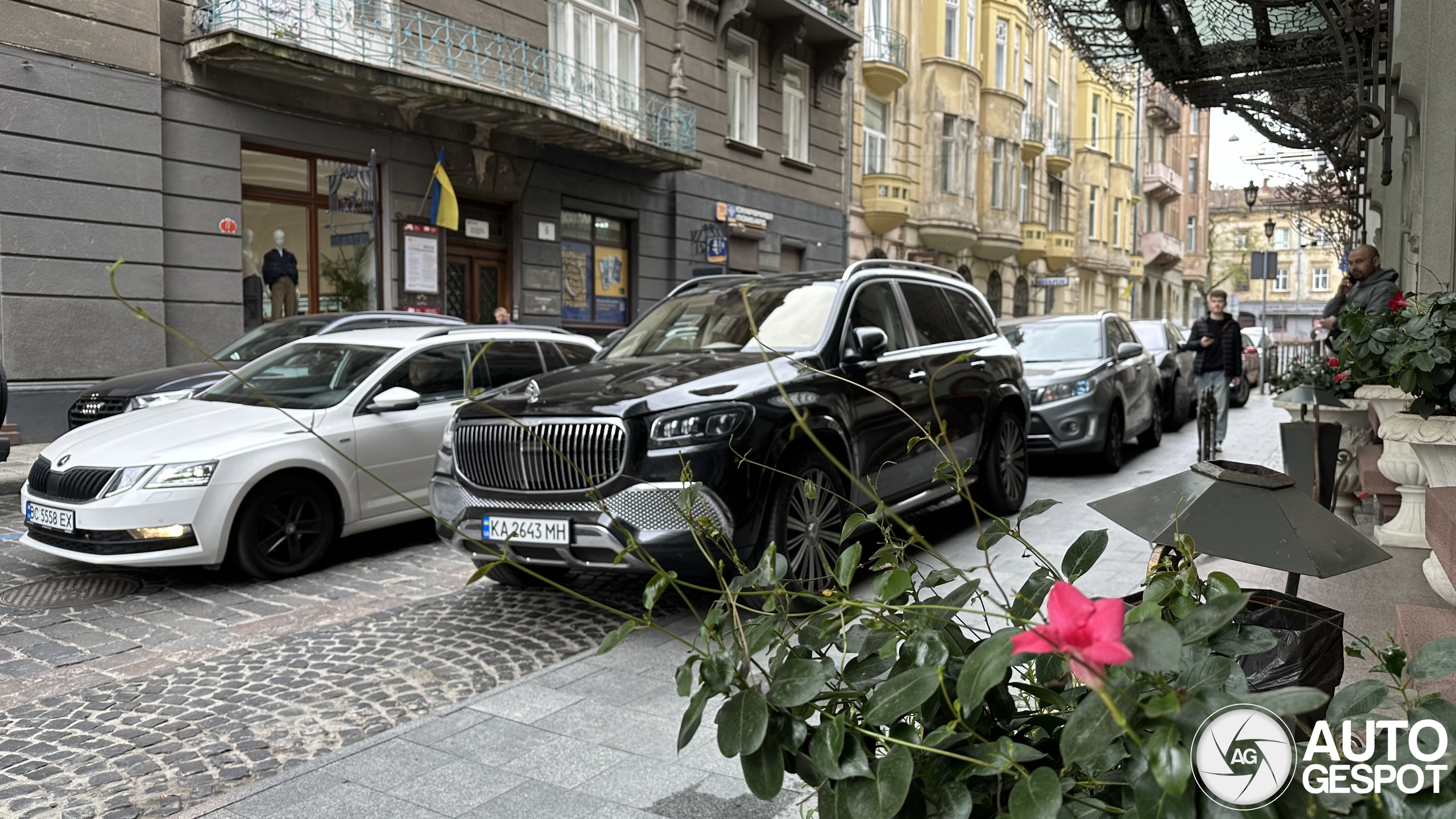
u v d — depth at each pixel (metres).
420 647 4.66
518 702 3.85
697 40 19.83
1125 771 1.14
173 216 12.06
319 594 5.69
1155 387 12.21
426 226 14.72
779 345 5.66
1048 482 9.54
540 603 5.39
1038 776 1.05
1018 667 1.37
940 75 27.23
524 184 16.50
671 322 6.40
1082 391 9.66
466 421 5.11
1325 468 5.42
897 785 1.12
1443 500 3.18
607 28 18.02
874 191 25.59
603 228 18.70
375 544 7.01
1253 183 22.77
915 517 7.64
